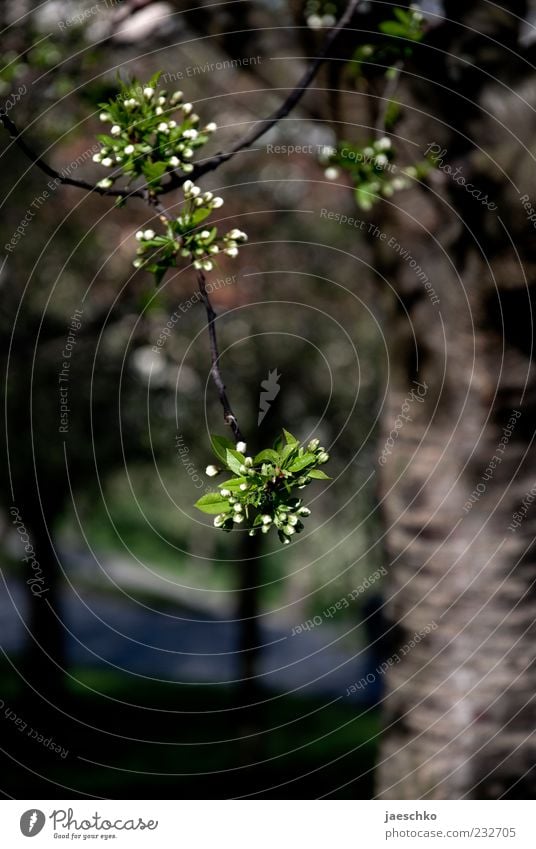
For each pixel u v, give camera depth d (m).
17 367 8.95
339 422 10.67
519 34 4.47
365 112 4.60
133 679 16.02
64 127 5.99
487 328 4.66
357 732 13.42
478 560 4.80
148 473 11.57
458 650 4.84
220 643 19.31
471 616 4.82
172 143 2.63
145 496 13.09
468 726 4.83
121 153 2.62
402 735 4.98
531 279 4.55
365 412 10.56
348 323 10.10
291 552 14.45
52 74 5.17
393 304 4.91
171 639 19.31
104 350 9.35
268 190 9.61
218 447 2.23
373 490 10.93
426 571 4.88
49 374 9.16
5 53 5.04
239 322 9.95
